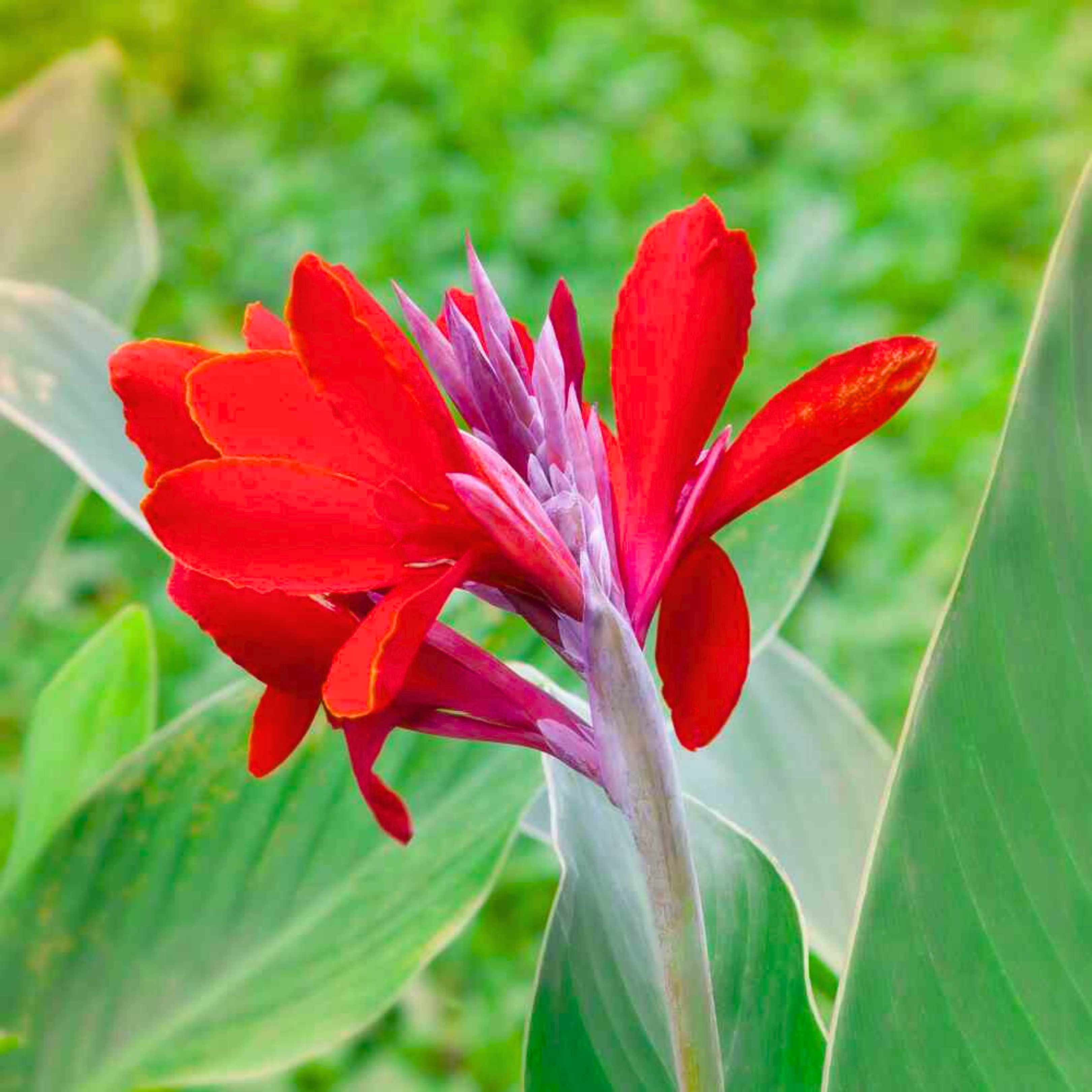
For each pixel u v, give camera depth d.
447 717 0.76
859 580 2.38
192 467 0.72
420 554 0.73
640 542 0.75
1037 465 0.78
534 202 3.33
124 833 0.97
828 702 1.08
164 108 4.06
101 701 1.04
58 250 1.17
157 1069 0.95
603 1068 0.86
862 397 0.74
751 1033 0.86
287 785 0.98
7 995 0.96
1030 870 0.78
